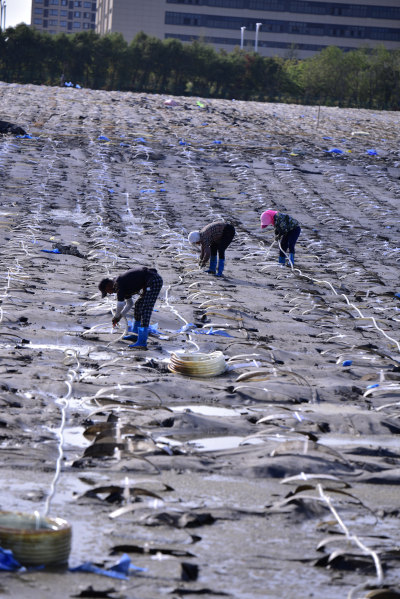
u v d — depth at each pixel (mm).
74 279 25719
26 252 28656
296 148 58062
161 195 43719
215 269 28250
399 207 45656
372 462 11242
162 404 14133
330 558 7707
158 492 9648
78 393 14266
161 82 140375
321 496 9406
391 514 9297
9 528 7316
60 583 6898
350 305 24406
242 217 40750
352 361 18125
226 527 8617
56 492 9406
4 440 11445
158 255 31406
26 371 15258
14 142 51438
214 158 53000
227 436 12531
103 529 8328
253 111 74812
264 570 7547
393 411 14500
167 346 18719
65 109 64125
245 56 141750
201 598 6863
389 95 145375
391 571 7656
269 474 10586
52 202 39469
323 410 14375
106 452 10969
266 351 18453
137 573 7273
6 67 130125
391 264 33750
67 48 130625
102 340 18828
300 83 147875
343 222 41281
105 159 49938
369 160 57062
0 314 19625
